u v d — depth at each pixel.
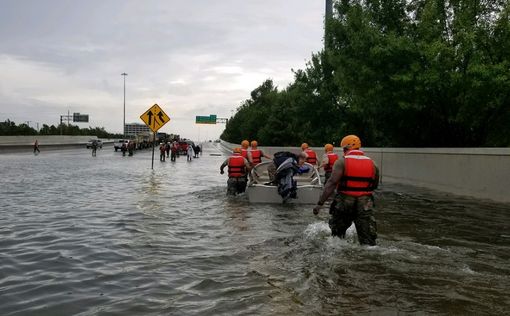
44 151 60.53
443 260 6.07
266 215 9.99
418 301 4.54
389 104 18.97
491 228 8.53
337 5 25.45
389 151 21.03
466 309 4.34
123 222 8.88
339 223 7.12
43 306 4.39
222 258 6.16
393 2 19.38
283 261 6.00
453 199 13.23
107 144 95.62
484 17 16.20
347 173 6.92
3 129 87.81
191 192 14.40
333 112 33.62
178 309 4.30
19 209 10.59
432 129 19.83
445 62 15.59
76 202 11.90
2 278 5.28
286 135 52.16
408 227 8.61
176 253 6.44
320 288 4.90
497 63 15.27
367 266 5.75
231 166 13.47
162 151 38.22
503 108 16.69
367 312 4.24
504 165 12.49
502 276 5.39
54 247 6.79
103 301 4.52
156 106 25.38
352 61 19.20
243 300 4.54
